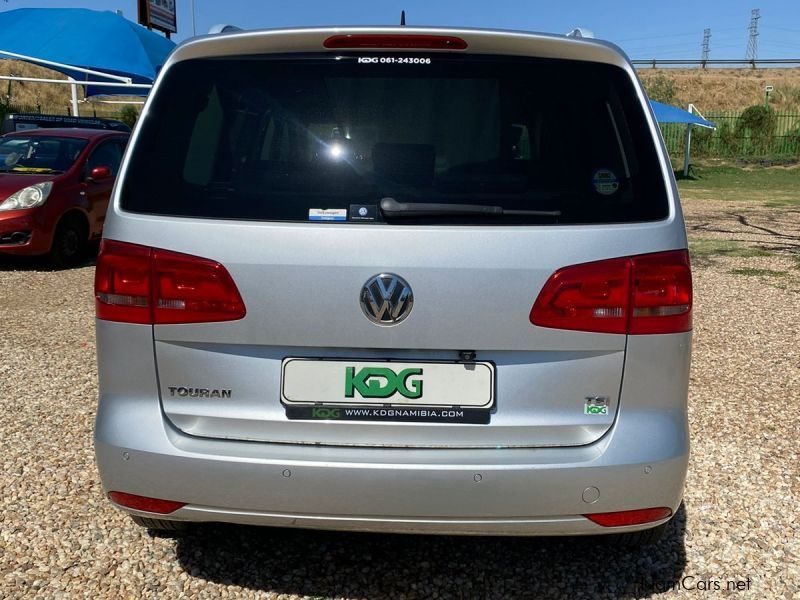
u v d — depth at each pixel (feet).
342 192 7.93
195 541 10.27
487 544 10.34
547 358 7.84
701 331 22.27
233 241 7.80
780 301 26.50
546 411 7.88
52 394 16.08
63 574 9.46
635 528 8.05
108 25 54.24
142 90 58.85
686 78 183.62
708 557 10.06
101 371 8.32
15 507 11.09
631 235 7.83
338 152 8.07
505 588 9.37
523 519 7.81
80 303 25.30
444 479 7.68
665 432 7.98
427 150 8.05
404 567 9.78
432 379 7.86
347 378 7.89
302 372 7.91
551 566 9.84
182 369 8.02
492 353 7.82
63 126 46.34
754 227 48.32
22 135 34.22
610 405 7.93
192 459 7.84
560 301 7.72
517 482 7.68
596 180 8.03
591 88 8.31
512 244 7.69
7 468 12.39
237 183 8.04
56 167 32.81
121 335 8.07
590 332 7.79
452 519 7.79
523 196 7.91
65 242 31.86
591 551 10.18
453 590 9.32
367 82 8.23
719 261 35.29
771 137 116.67
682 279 7.97
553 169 8.05
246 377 7.97
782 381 17.53
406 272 7.66
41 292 26.99
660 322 7.89
